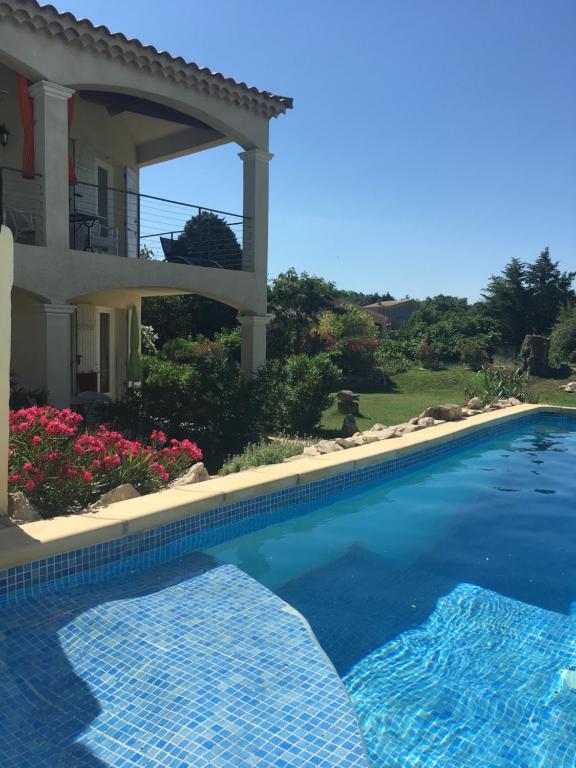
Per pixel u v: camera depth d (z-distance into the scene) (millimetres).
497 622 4414
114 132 14125
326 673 3332
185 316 34625
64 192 9750
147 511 5148
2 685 3146
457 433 10719
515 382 17000
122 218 14742
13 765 2588
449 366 27203
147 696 3092
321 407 13781
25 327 11500
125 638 3676
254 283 13156
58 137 9609
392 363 26484
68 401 10023
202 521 5637
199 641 3660
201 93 11609
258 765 2617
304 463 7570
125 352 15281
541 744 3057
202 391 12172
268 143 13031
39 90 9398
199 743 2740
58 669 3311
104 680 3221
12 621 3852
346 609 4582
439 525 6801
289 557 5715
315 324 31281
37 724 2857
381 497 7961
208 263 13734
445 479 8953
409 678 3639
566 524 6871
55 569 4391
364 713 3277
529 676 3695
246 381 12414
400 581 5160
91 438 6414
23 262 9336
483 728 3170
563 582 5211
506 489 8398
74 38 9484
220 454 11633
